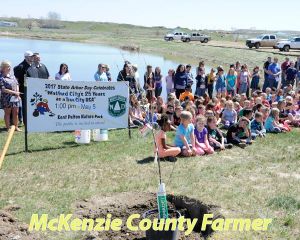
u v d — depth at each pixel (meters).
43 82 10.03
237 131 11.24
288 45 45.09
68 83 10.26
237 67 19.61
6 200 6.71
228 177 8.30
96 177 7.98
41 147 10.18
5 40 81.81
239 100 15.04
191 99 15.23
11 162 8.78
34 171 8.28
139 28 184.00
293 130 13.70
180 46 60.69
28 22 187.88
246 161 9.55
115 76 28.84
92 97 10.61
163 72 31.78
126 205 6.61
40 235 5.57
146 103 13.34
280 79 21.89
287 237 5.68
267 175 8.52
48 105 10.16
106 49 60.06
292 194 7.38
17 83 11.81
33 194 7.02
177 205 6.68
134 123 12.92
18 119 12.70
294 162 9.55
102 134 11.04
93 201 6.74
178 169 8.67
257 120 12.35
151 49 61.06
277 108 13.80
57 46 65.88
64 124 10.41
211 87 18.19
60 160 9.07
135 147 10.32
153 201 6.77
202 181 7.93
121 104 10.98
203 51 52.03
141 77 26.48
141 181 7.77
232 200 6.96
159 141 9.23
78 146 10.37
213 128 10.88
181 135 9.74
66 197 6.89
